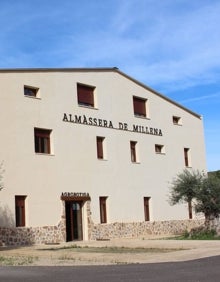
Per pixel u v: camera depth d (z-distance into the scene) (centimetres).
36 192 2736
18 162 2664
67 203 2934
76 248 2386
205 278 1175
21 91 2750
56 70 2988
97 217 3098
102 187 3177
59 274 1348
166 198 3719
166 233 3631
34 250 2292
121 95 3484
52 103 2927
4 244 2528
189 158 4112
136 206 3428
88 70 3234
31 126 2772
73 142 3022
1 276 1317
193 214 3959
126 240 2934
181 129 4062
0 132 2603
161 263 1636
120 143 3394
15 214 2609
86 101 3203
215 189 2958
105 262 1709
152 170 3644
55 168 2872
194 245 2325
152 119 3750
